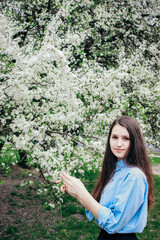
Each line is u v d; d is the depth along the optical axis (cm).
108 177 135
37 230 441
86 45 635
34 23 558
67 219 500
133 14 659
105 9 637
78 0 599
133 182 101
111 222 96
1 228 435
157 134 473
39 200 600
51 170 274
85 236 430
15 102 321
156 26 663
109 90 332
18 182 728
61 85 307
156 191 743
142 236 446
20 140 268
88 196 103
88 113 353
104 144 347
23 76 286
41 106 339
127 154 121
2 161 290
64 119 305
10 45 366
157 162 1325
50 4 569
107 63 599
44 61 288
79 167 345
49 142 320
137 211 102
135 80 445
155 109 475
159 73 581
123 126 121
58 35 511
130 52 611
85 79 329
